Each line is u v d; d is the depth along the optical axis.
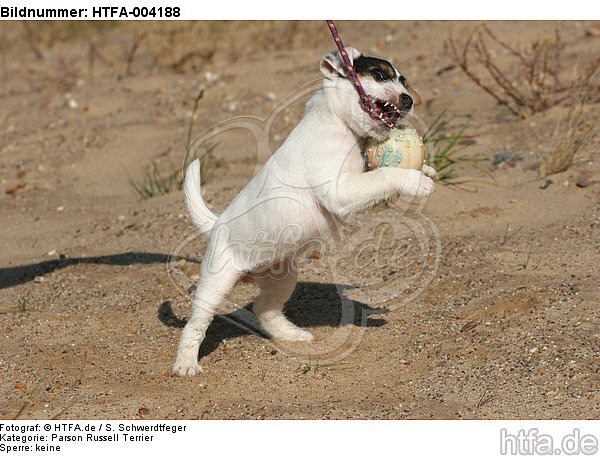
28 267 11.09
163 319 9.28
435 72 16.77
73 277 10.62
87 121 17.08
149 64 21.06
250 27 21.44
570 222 10.34
